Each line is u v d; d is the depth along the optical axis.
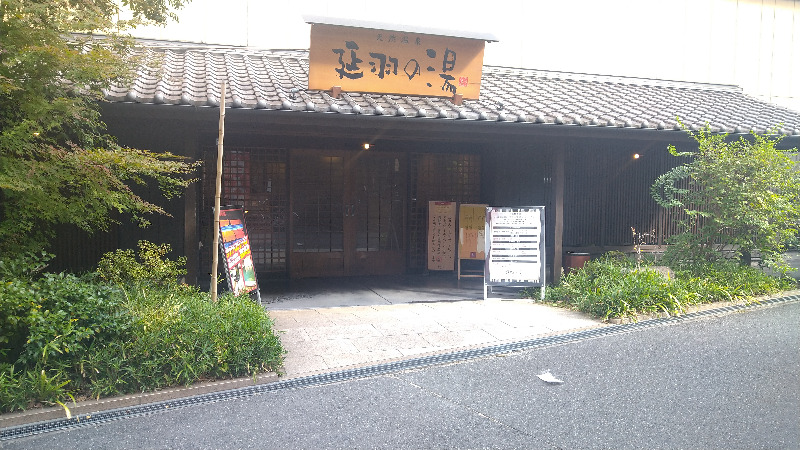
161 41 9.37
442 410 4.00
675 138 8.30
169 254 7.84
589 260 8.84
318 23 7.32
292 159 9.07
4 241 5.00
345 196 9.46
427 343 5.60
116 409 3.97
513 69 11.22
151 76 6.99
